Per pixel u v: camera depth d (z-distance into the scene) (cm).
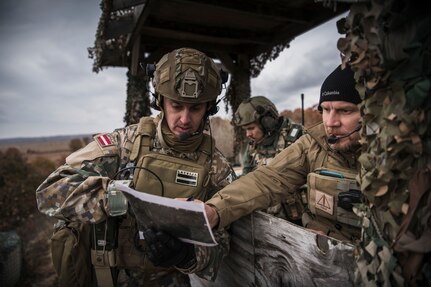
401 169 84
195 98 161
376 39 81
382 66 81
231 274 198
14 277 498
